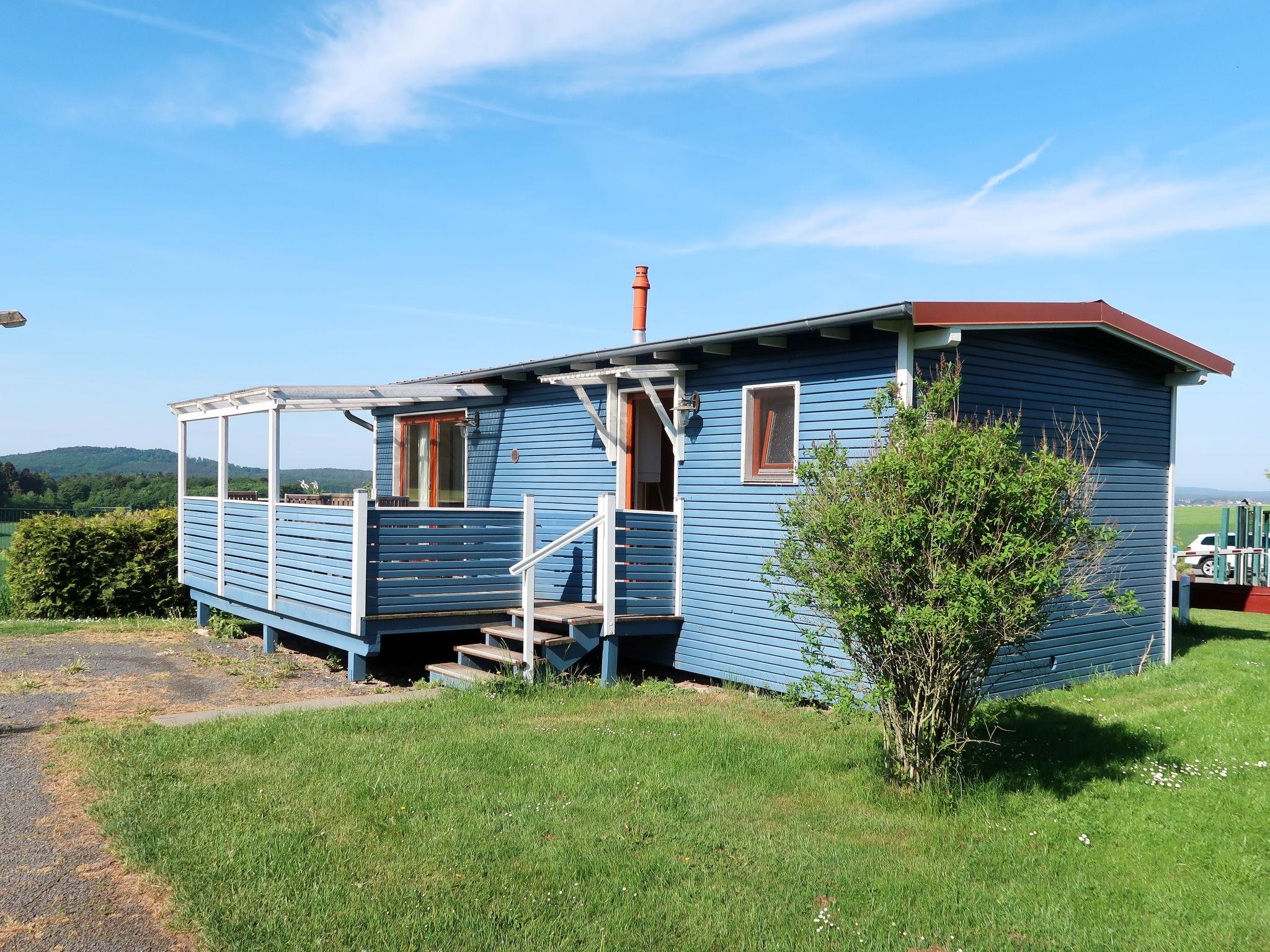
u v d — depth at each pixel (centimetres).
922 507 568
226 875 458
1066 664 996
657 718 801
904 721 621
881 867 500
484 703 834
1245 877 498
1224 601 1441
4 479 4362
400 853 492
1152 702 900
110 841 504
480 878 465
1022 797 605
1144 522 1102
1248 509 1538
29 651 1163
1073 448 991
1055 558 576
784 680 909
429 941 403
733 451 971
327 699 877
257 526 1168
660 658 1049
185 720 769
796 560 641
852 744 715
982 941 424
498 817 545
